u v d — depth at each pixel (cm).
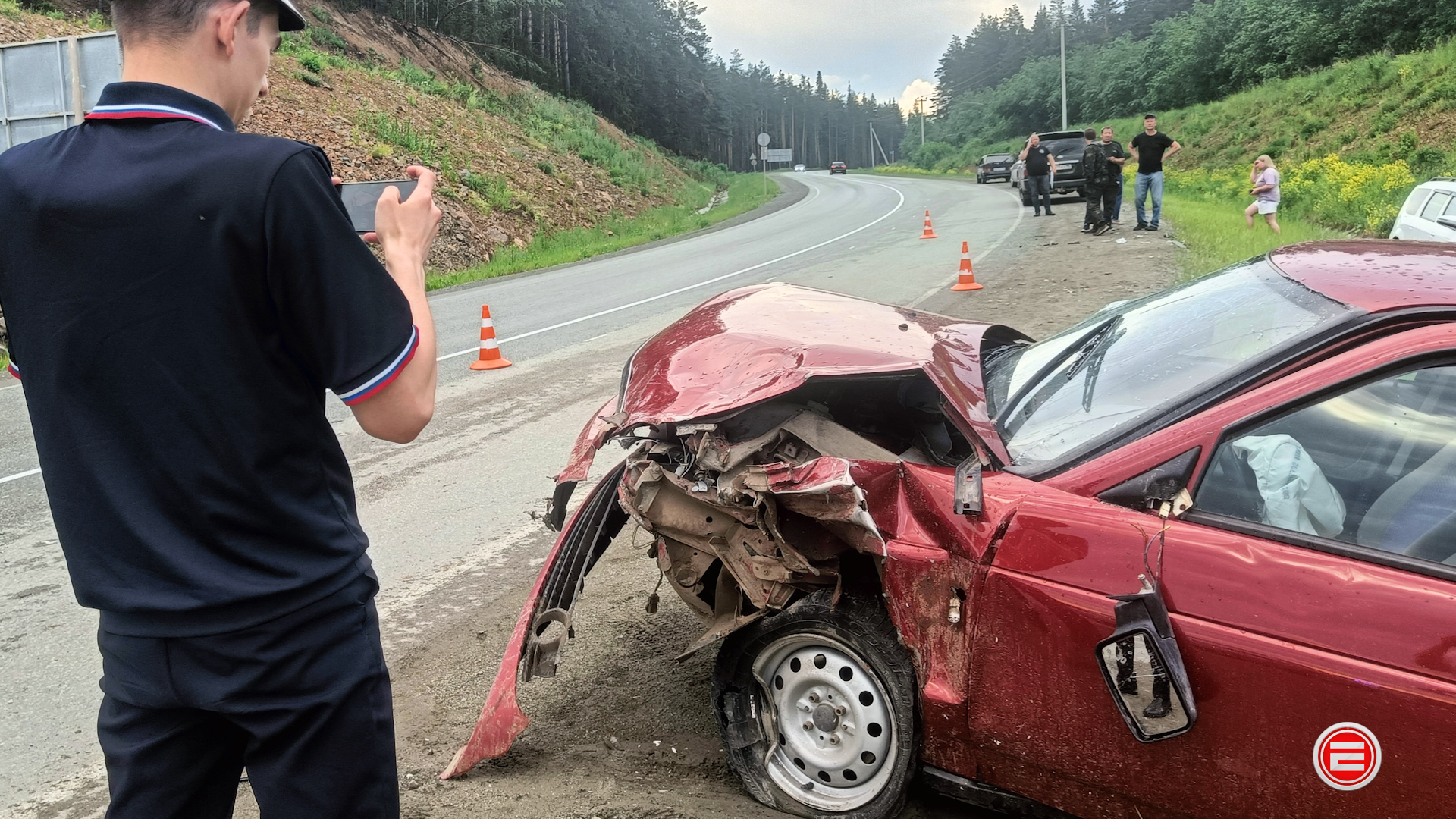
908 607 247
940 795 279
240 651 147
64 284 141
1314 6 4456
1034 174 2161
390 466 645
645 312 1260
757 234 2586
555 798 283
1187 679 205
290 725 153
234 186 139
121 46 152
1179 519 219
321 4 3531
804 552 268
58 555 506
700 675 357
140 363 141
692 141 8556
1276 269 284
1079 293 1094
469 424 743
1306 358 225
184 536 145
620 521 346
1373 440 213
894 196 4062
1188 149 4231
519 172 2828
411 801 284
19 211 143
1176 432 228
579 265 2041
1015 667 231
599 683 354
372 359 145
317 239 142
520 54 5497
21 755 327
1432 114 2828
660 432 296
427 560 481
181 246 138
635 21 7800
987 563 236
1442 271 243
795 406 297
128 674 150
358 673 159
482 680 360
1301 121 3484
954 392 284
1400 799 188
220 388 142
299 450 151
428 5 4594
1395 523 205
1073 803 232
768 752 280
